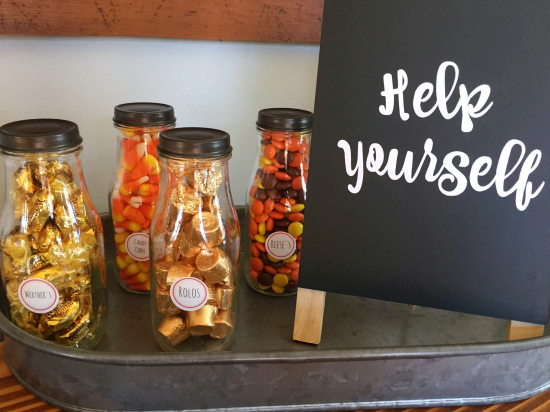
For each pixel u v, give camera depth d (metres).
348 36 0.62
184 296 0.63
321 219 0.66
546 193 0.62
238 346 0.70
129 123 0.74
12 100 0.85
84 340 0.66
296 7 0.91
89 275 0.65
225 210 0.67
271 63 0.99
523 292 0.63
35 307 0.62
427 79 0.61
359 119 0.63
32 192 0.61
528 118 0.60
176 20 0.86
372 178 0.64
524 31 0.59
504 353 0.63
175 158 0.58
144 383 0.59
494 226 0.63
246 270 0.87
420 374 0.63
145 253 0.80
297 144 0.76
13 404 0.62
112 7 0.82
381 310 0.80
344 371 0.62
